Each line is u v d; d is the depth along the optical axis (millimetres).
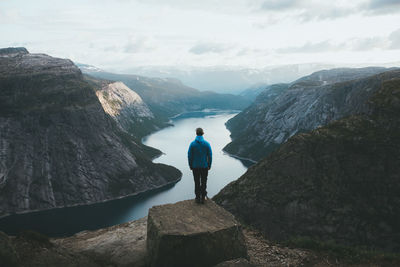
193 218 11180
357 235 50594
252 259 12797
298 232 53750
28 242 9734
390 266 12789
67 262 9727
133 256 11453
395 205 51625
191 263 9844
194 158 12141
